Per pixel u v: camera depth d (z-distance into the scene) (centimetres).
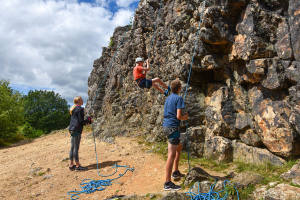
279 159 439
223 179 428
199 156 610
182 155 615
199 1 625
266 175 404
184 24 704
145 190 418
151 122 898
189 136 620
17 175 589
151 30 1064
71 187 475
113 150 770
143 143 826
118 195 404
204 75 627
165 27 895
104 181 485
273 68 425
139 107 1088
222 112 550
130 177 511
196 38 565
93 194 429
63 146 972
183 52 704
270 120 448
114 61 1506
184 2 728
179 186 402
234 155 541
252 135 502
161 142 768
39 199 425
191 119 636
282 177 372
